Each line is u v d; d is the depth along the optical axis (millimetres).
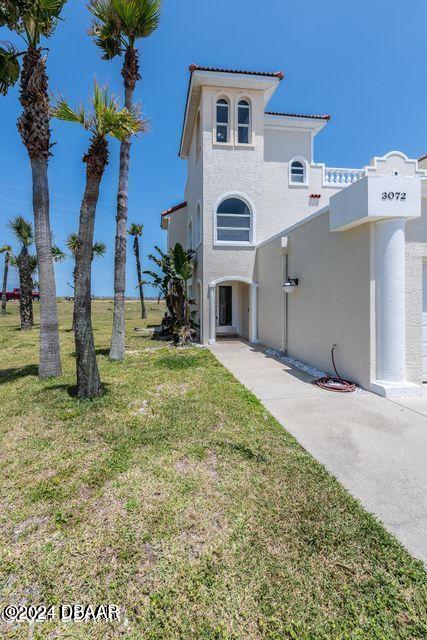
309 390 6816
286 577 2252
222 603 2076
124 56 9172
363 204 6230
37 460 3934
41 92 7148
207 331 13781
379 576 2246
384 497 3172
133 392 6582
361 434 4633
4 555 2498
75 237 19859
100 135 5625
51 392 6574
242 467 3715
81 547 2562
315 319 8805
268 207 15523
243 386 7090
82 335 6145
